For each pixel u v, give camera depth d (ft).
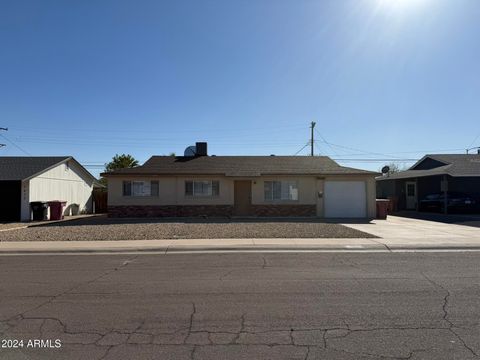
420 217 83.87
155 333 17.42
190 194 84.84
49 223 76.18
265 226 63.10
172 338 16.81
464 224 68.28
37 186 89.97
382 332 17.25
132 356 15.01
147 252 42.04
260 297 23.13
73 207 106.83
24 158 101.19
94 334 17.35
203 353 15.24
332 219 78.95
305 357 14.78
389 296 23.09
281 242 46.21
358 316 19.47
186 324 18.56
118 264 34.68
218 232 55.57
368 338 16.57
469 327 17.79
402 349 15.42
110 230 59.21
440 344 15.89
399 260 35.88
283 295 23.54
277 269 31.71
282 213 84.64
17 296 23.68
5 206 85.92
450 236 51.60
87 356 15.05
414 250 42.37
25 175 87.20
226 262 35.17
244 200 85.51
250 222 70.95
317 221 74.13
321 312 20.17
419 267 32.27
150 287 25.80
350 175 83.76
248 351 15.39
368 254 39.70
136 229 60.03
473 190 98.37
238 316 19.66
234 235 52.49
